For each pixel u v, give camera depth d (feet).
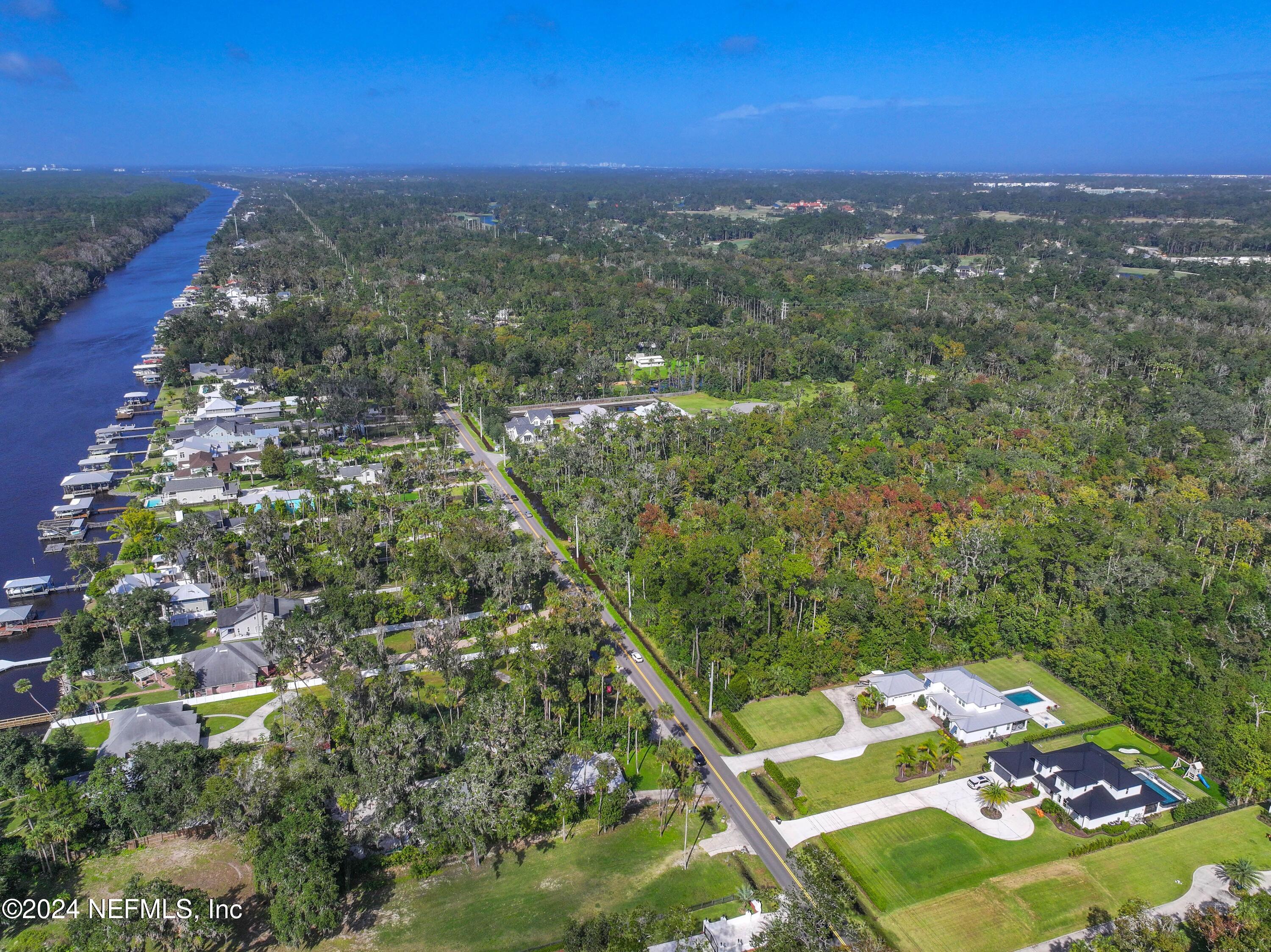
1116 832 315.17
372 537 535.19
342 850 274.98
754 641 423.64
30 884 281.54
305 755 317.63
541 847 304.50
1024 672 430.61
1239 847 310.04
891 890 286.66
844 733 377.09
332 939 262.88
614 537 518.78
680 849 304.50
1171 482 608.19
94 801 299.38
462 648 430.20
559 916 272.10
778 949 242.37
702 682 404.36
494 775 301.22
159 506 594.65
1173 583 461.78
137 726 347.15
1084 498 583.17
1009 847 308.60
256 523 501.97
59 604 477.36
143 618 413.80
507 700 344.08
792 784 333.21
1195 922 268.41
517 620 459.32
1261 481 597.11
